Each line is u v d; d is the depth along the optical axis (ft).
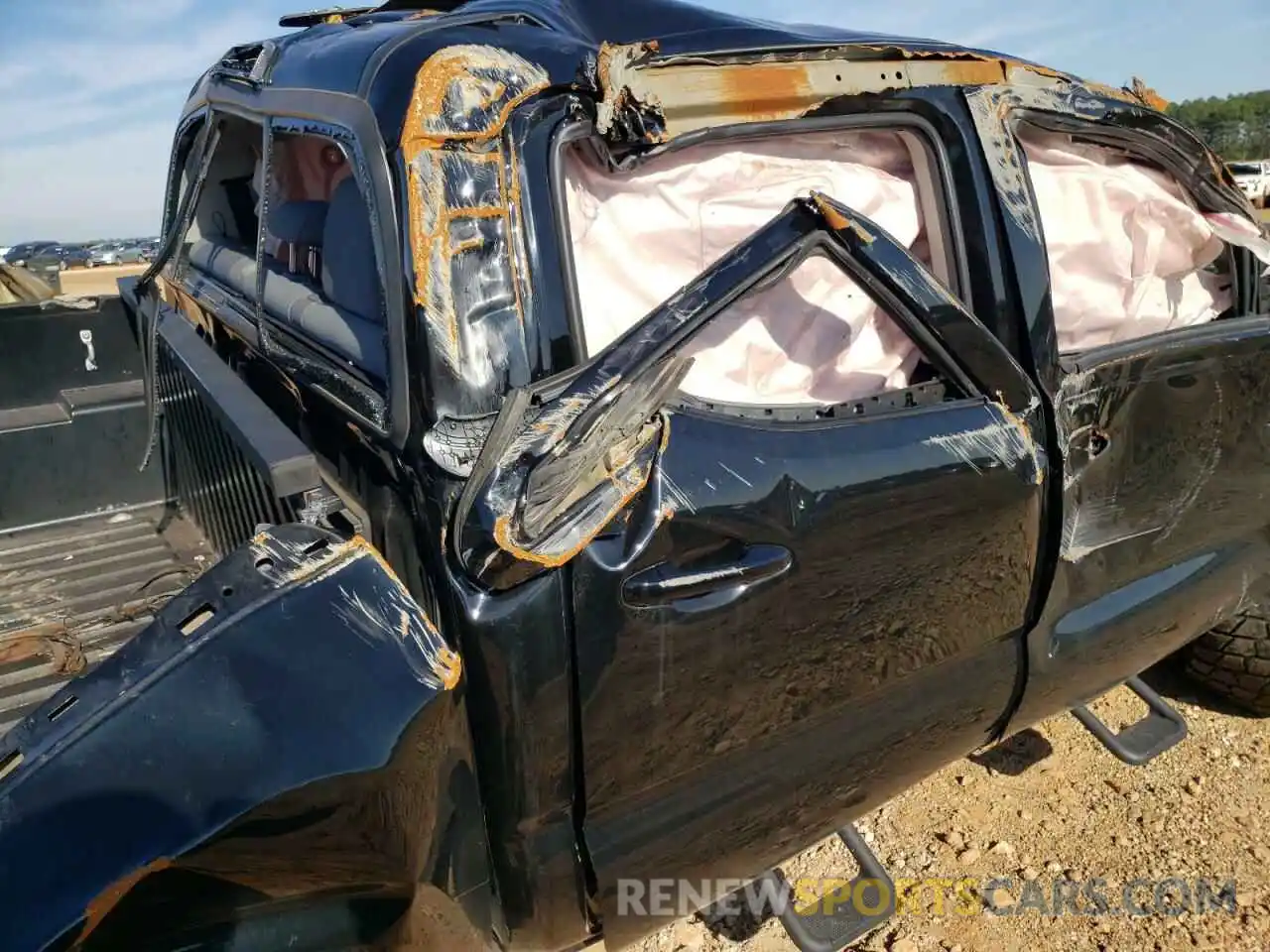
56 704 4.24
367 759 4.26
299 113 6.47
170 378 10.12
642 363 4.86
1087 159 7.90
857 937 7.01
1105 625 7.52
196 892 4.19
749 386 6.30
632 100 5.48
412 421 5.01
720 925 8.25
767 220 6.25
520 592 4.74
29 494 10.81
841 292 6.43
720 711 5.58
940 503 6.10
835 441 5.73
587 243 5.90
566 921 5.51
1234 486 8.13
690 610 5.23
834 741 6.38
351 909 4.72
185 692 4.21
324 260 6.66
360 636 4.46
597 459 4.80
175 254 9.80
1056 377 6.77
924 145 6.65
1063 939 8.05
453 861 4.95
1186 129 7.79
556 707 4.94
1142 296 8.13
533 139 5.25
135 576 9.49
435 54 5.29
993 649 7.07
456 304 4.97
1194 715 10.86
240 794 4.09
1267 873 8.66
